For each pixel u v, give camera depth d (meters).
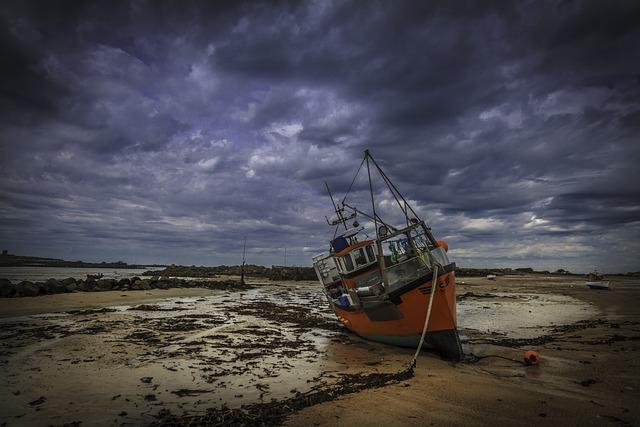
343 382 9.04
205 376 9.72
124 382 9.05
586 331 15.65
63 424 6.52
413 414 6.61
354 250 16.73
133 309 23.30
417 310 11.97
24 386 8.55
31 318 18.88
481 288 45.19
